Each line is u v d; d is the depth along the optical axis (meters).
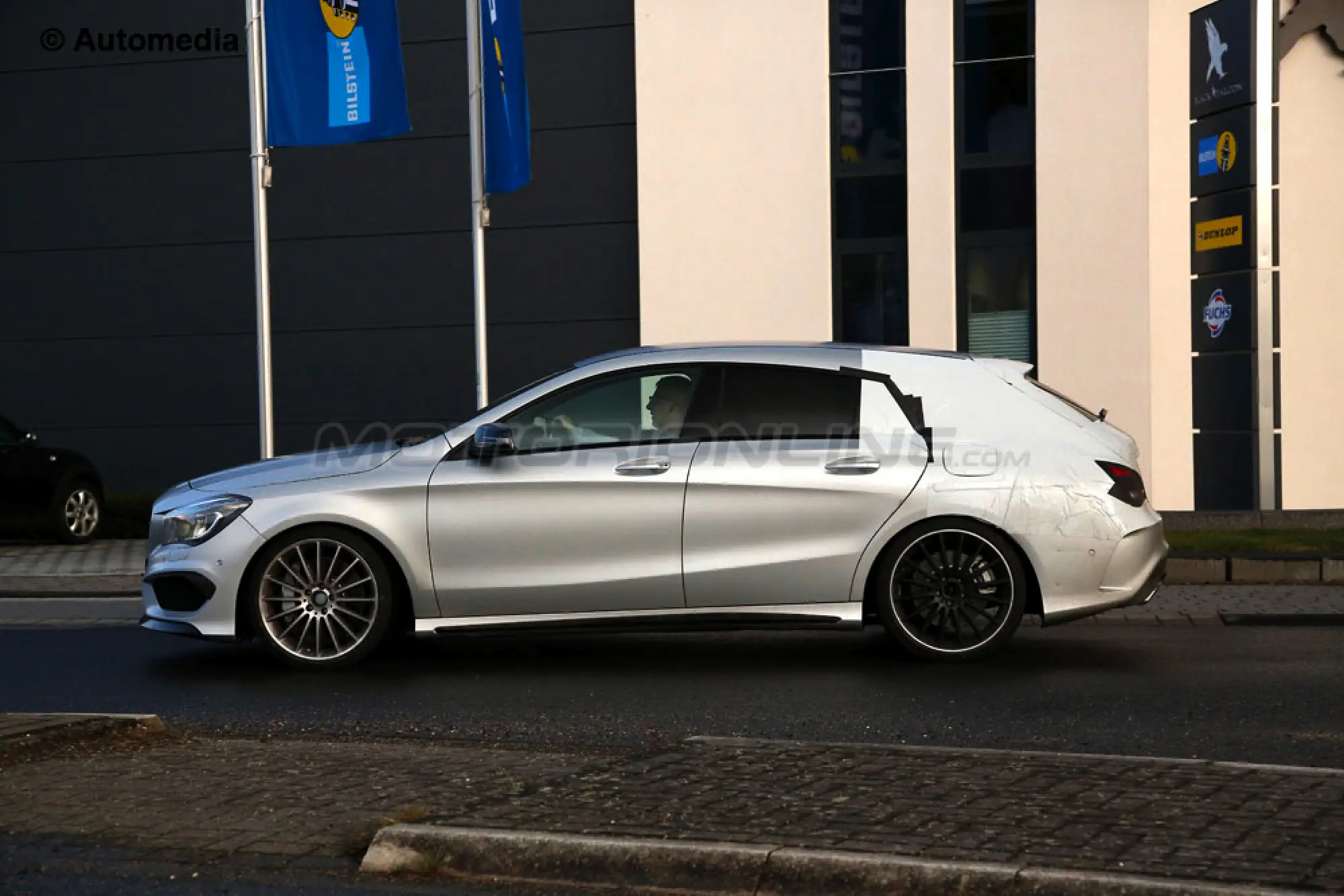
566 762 5.66
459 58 18.81
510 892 4.30
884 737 6.52
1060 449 8.20
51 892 4.28
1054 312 16.72
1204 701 7.18
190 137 19.61
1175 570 11.45
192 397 19.66
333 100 13.20
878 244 17.23
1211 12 14.51
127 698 7.64
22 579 12.84
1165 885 3.95
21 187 19.94
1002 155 17.02
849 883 4.16
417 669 8.37
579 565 8.10
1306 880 3.99
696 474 8.09
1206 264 14.73
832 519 8.09
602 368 8.33
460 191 18.84
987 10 17.02
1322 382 17.88
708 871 4.26
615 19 18.39
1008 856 4.20
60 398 19.92
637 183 18.06
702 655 8.75
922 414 8.22
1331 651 8.58
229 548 8.18
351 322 19.17
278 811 4.96
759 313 17.38
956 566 8.16
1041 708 7.06
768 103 17.28
